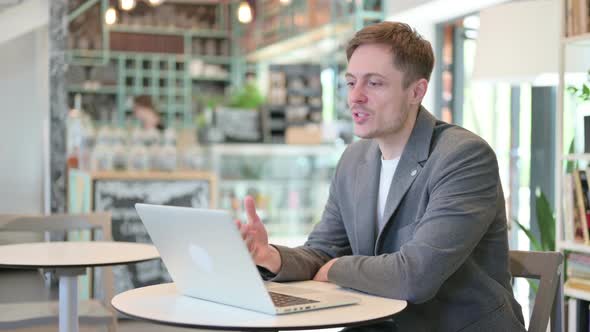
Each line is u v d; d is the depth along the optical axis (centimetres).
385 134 208
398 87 205
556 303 211
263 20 1041
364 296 188
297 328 154
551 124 469
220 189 724
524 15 353
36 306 321
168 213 176
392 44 205
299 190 745
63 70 698
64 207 681
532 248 471
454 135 207
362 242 218
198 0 1168
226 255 167
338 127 782
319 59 1053
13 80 998
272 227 730
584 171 319
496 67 362
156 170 565
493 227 207
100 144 598
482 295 201
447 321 200
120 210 539
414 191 207
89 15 1105
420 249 186
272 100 1055
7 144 1000
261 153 755
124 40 1127
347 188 228
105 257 265
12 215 337
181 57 1159
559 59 330
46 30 995
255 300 167
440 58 582
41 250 284
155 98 1145
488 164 202
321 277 212
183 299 185
